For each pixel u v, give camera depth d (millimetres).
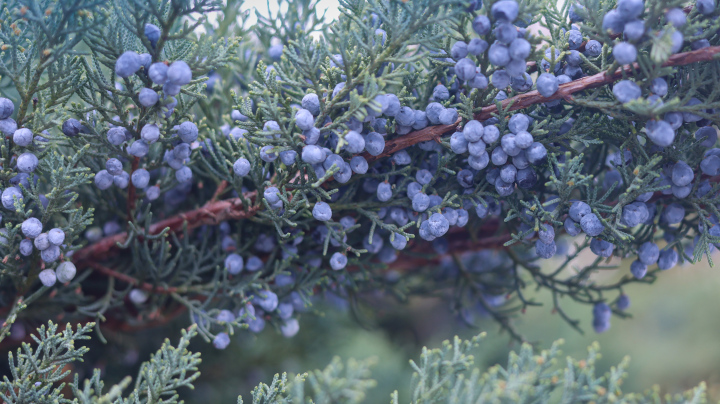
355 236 480
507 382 424
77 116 438
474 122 426
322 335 765
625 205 432
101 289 505
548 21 443
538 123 442
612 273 1030
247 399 701
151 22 439
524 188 439
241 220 474
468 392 421
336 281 498
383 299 702
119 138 438
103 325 510
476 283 542
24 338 493
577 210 430
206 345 658
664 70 411
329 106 431
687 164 435
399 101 434
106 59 431
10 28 433
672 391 1293
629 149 439
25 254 436
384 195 447
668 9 408
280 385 439
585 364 428
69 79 434
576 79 438
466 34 427
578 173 428
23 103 431
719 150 438
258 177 448
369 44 429
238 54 506
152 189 466
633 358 1305
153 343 612
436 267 578
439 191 453
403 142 440
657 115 411
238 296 474
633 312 1508
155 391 430
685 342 1423
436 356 442
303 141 430
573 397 426
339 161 432
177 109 442
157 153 468
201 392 676
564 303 1204
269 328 730
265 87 444
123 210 491
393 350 971
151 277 485
